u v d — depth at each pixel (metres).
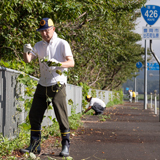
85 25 14.59
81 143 8.80
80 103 20.83
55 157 6.41
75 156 6.82
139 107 39.09
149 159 6.72
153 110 30.83
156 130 12.53
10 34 10.31
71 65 6.28
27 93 8.17
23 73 7.86
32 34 10.75
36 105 6.54
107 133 11.28
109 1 11.60
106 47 19.56
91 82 29.81
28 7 9.37
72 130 11.87
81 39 15.05
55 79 6.34
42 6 9.66
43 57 6.45
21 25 10.71
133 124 15.03
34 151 6.50
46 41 6.45
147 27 18.03
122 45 27.52
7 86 6.96
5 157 6.07
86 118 18.19
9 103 7.09
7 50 10.76
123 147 8.25
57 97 6.38
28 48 6.05
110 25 16.77
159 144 8.88
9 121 7.07
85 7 10.89
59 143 8.00
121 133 11.35
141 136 10.60
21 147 6.92
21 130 7.88
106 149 7.89
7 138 6.68
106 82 48.34
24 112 8.05
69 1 10.02
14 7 10.14
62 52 6.41
